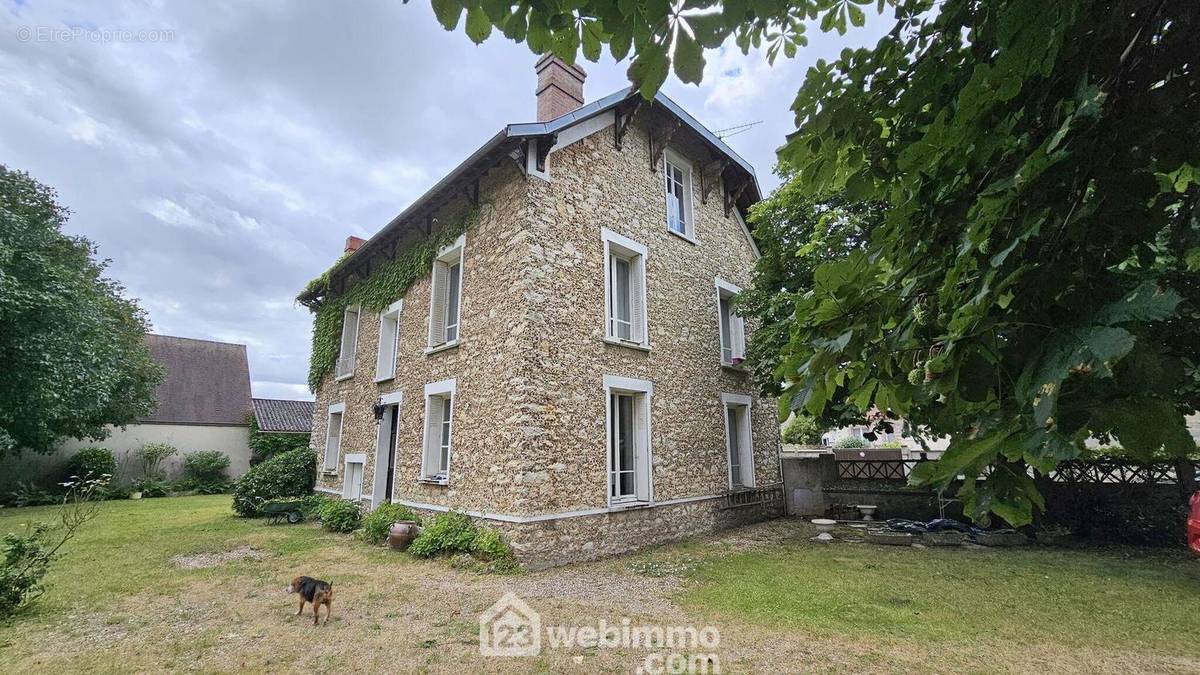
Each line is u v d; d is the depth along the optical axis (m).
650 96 1.59
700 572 7.36
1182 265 1.80
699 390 11.19
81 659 4.47
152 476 22.30
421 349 10.94
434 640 4.84
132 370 20.30
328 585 5.50
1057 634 4.90
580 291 9.05
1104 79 1.64
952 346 1.43
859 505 12.29
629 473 9.66
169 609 5.81
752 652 4.51
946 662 4.30
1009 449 1.29
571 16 1.63
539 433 7.96
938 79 2.18
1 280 13.70
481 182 9.70
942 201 1.93
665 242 11.10
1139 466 9.30
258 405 28.39
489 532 8.03
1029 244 1.52
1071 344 1.17
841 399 9.19
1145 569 7.42
